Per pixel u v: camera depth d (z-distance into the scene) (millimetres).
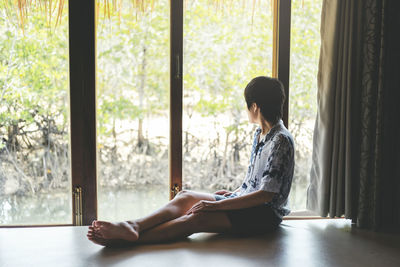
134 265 1599
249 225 1921
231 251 1778
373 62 2182
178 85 2404
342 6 2232
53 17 2297
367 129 2207
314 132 2379
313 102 2500
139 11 2359
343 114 2232
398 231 2184
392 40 2215
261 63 2479
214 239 1945
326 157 2283
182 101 2426
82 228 2152
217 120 2479
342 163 2262
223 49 2443
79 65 2316
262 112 1978
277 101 1971
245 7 2434
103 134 2391
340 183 2271
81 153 2363
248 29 2449
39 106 2330
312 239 1997
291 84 2479
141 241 1862
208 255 1721
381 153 2199
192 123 2455
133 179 2443
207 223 1881
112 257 1689
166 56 2408
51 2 2287
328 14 2271
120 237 1734
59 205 2395
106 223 1721
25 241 1920
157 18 2377
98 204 2422
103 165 2406
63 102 2350
